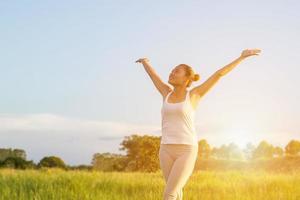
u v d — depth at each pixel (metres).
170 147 4.87
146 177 13.38
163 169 4.96
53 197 8.98
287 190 10.56
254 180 12.13
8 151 29.03
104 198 9.09
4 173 12.61
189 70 5.05
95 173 12.92
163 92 5.44
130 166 28.33
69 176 11.87
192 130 4.91
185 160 4.79
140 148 28.08
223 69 4.95
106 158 28.56
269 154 87.44
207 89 5.00
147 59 5.74
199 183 12.30
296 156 35.97
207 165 40.12
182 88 5.06
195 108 5.04
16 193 9.23
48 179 11.55
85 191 9.63
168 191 4.73
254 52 4.88
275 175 13.19
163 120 5.01
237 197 9.68
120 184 11.28
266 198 9.61
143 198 9.15
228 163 40.94
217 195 9.98
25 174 12.57
